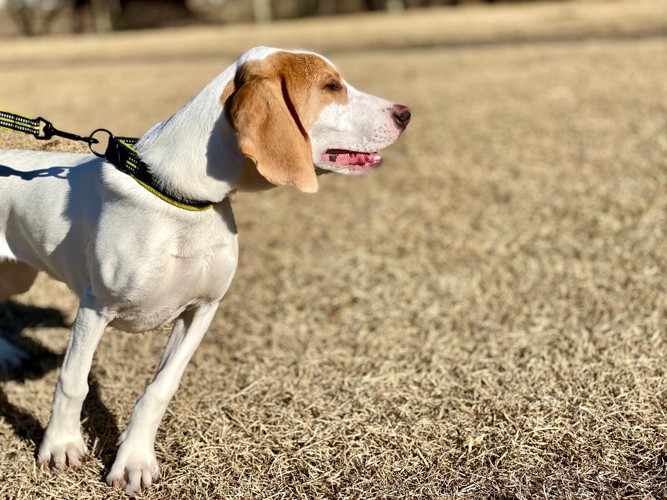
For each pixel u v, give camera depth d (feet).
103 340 5.20
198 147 3.59
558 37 20.02
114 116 12.00
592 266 5.90
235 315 5.57
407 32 23.93
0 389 4.67
